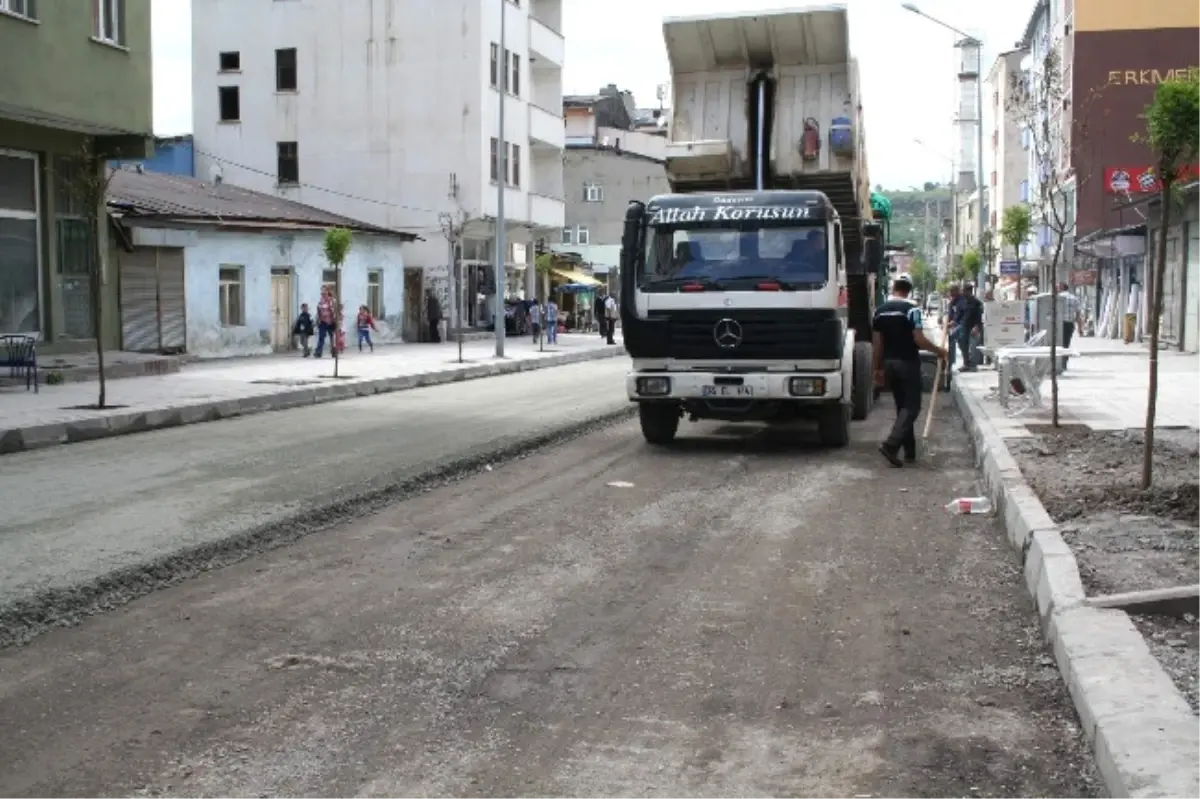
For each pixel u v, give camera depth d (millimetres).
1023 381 15586
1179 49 42062
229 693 5363
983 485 11258
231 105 47719
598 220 69750
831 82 15977
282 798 4266
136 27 23844
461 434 15094
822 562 8031
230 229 32375
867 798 4289
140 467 12344
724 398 13359
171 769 4512
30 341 20406
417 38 45469
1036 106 18453
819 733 4918
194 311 31391
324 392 21625
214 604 6879
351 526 9234
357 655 5930
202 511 9484
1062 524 8055
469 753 4695
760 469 12328
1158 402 16328
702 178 16531
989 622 6578
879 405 19109
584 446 14266
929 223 116312
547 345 43344
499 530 9070
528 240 53094
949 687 5488
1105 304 43062
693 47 16000
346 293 39094
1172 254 32406
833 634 6340
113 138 24516
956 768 4555
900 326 12523
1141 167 41250
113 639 6176
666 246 13391
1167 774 3926
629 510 9930
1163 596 6035
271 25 46844
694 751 4723
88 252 24781
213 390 20812
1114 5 42156
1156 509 8438
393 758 4637
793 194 13375
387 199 46000
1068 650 5379
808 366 13125
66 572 7336
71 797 4262
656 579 7543
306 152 46781
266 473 11672
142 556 7785
